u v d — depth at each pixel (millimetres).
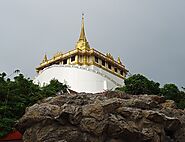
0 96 35688
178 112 27781
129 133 23938
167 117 25484
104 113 24297
